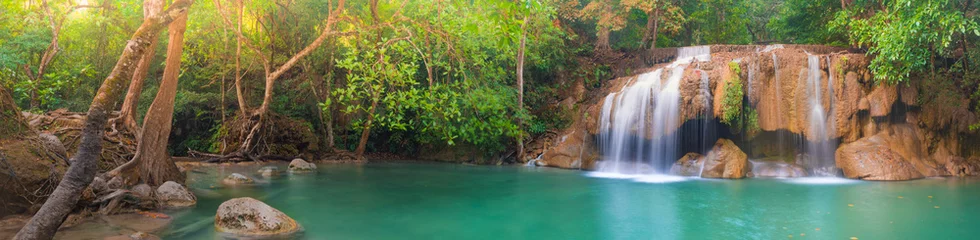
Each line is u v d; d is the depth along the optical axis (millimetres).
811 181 12789
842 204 9227
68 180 3896
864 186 11656
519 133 15211
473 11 13102
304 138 17562
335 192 10625
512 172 15047
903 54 12719
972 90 15109
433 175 14055
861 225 7391
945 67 15797
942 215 8078
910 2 12297
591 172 15281
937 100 14289
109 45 17484
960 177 13359
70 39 17109
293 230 6832
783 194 10484
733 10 25062
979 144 14445
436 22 13312
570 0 22547
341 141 18891
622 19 21531
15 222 6270
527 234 6977
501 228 7355
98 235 5977
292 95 18844
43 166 6992
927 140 14258
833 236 6695
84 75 16781
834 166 13852
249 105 17875
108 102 4070
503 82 18078
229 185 11094
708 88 14156
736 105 13836
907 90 14133
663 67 17172
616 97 16141
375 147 19844
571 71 20766
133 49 4172
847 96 13742
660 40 24125
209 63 18281
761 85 14297
